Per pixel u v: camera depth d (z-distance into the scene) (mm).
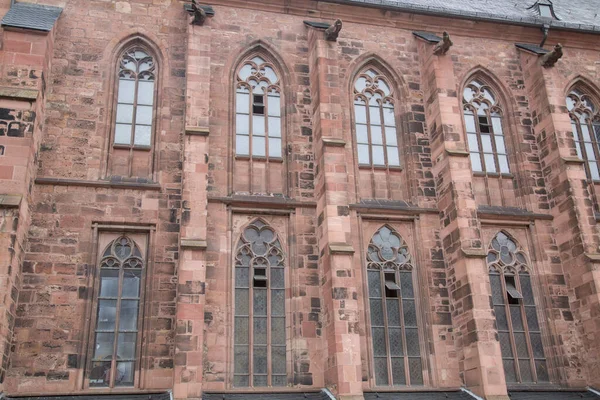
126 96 30203
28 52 27203
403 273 29875
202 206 26891
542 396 28281
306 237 29000
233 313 27234
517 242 31859
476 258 28406
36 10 29562
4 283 23375
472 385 27203
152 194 28156
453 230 29516
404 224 30688
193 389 24094
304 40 32875
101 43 30359
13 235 24031
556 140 32688
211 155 29500
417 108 33094
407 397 26922
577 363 29875
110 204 27578
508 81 35125
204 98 28844
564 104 33469
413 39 34594
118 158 28938
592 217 31219
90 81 29609
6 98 25953
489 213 31547
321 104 30062
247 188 29875
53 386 24531
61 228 26734
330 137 29531
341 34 33625
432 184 31562
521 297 30547
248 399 25438
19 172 25188
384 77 33781
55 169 27750
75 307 25781
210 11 30641
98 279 26641
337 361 25516
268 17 32906
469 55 35062
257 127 31188
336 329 25953
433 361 28234
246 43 32094
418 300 29500
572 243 31078
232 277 27797
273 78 32281
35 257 26047
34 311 25328
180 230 26531
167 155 29062
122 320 26297
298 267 28359
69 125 28609
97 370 25453
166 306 26453
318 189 29469
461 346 28234
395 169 31969
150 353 25625
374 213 30312
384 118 33031
